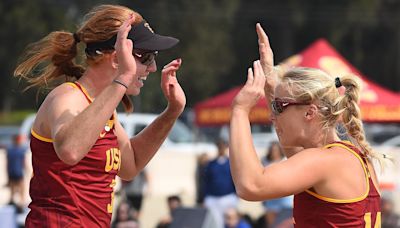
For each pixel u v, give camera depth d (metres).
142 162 11.80
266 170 9.44
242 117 9.72
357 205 9.52
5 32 117.94
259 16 136.50
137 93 10.75
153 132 11.69
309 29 138.88
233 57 135.25
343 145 9.79
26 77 11.10
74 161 9.71
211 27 129.88
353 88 9.99
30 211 10.48
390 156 10.28
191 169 51.50
